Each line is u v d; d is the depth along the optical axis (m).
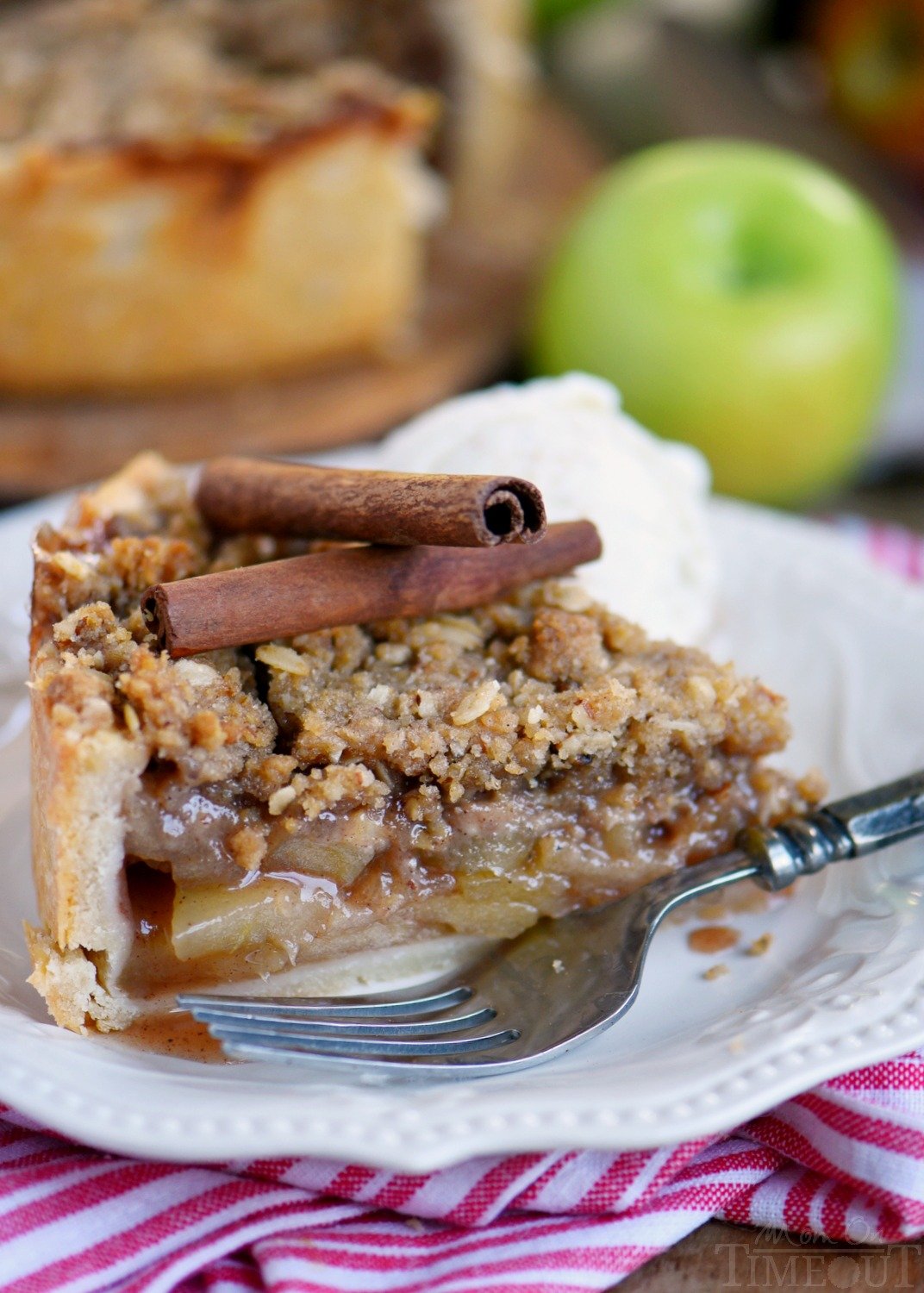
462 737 0.34
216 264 0.52
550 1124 0.30
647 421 0.51
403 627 0.36
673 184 0.52
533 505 0.33
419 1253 0.31
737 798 0.36
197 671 0.34
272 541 0.37
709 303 0.50
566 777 0.35
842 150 0.73
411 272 0.56
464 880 0.35
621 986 0.33
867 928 0.34
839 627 0.41
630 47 0.84
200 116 0.53
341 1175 0.31
